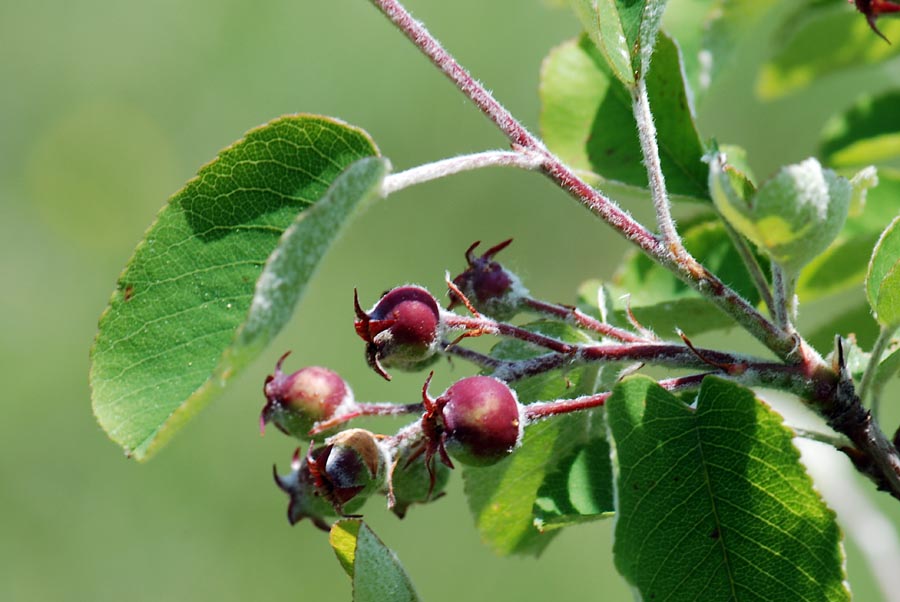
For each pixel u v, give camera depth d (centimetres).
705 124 74
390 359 29
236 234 30
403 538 68
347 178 27
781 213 28
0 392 80
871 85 71
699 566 28
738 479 28
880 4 30
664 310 33
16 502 75
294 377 30
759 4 35
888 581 35
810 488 28
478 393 28
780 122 73
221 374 27
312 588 70
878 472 29
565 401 28
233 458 74
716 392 28
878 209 35
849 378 29
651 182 29
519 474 31
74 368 83
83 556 73
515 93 86
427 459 28
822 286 34
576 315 30
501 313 30
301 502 30
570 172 29
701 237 33
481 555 68
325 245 27
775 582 28
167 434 27
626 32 29
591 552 67
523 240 82
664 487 28
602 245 81
